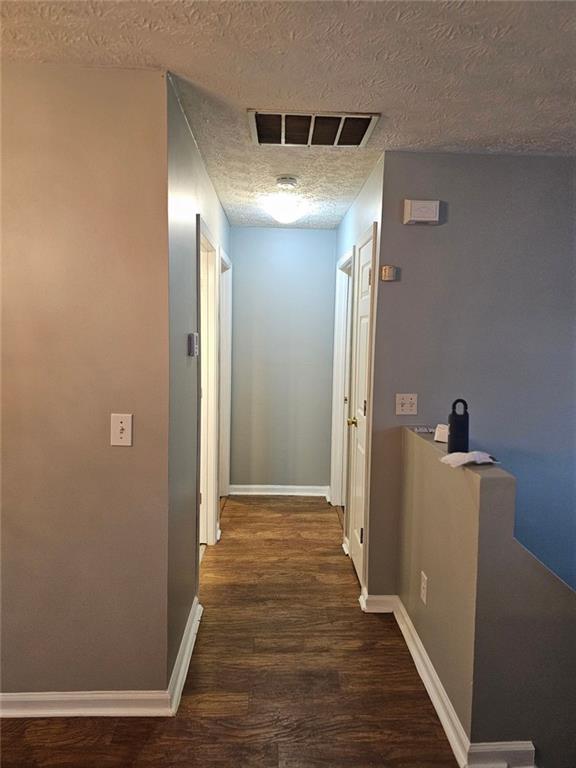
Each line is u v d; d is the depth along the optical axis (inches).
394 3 50.8
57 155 66.9
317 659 87.3
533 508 100.9
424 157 94.8
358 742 69.3
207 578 116.6
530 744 65.6
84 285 68.5
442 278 97.3
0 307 68.4
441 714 73.7
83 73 66.2
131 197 67.6
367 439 103.7
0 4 52.0
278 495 176.1
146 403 70.1
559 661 64.9
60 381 69.6
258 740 69.2
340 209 138.9
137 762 65.4
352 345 129.6
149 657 73.1
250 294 170.4
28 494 70.7
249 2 51.1
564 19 53.3
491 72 64.7
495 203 96.3
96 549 71.6
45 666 72.7
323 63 63.2
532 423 100.0
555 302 98.3
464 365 99.0
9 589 71.7
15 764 64.9
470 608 65.4
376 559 102.7
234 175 109.4
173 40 58.9
